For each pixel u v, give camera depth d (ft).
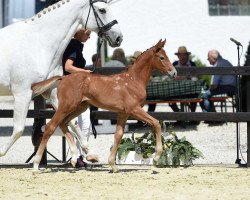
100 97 40.60
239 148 52.26
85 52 97.04
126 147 45.03
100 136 62.64
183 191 35.76
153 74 46.57
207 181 38.63
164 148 44.06
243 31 101.45
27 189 36.58
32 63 41.78
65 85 40.81
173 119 45.09
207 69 45.01
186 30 100.89
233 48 101.30
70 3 42.50
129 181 38.65
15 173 41.88
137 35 100.42
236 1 101.30
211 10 101.30
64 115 40.86
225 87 65.87
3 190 36.29
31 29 42.52
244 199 33.73
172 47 100.99
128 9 100.07
